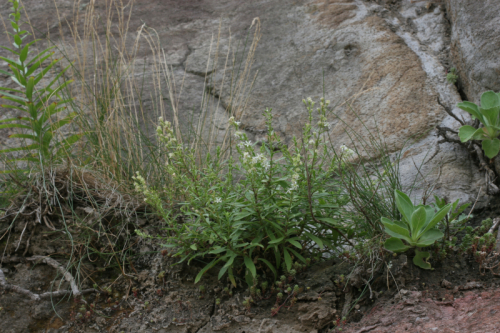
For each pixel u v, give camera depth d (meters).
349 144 3.58
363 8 4.77
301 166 2.34
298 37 4.67
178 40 5.01
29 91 3.12
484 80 3.23
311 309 2.18
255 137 3.95
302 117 3.96
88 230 2.75
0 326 2.35
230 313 2.29
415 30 4.38
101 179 3.03
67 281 2.55
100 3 5.65
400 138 3.49
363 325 2.03
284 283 2.33
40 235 2.73
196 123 4.04
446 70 3.85
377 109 3.75
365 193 2.60
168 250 2.61
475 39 3.37
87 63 4.55
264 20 5.03
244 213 2.24
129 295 2.53
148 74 4.57
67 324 2.39
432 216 2.23
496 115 2.74
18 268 2.60
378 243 2.29
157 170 3.26
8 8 5.57
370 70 4.05
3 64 4.74
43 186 2.82
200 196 2.31
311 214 2.25
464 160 3.17
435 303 2.01
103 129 3.31
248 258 2.30
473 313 1.87
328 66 4.27
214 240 2.29
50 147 3.28
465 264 2.24
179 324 2.30
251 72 4.48
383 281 2.20
